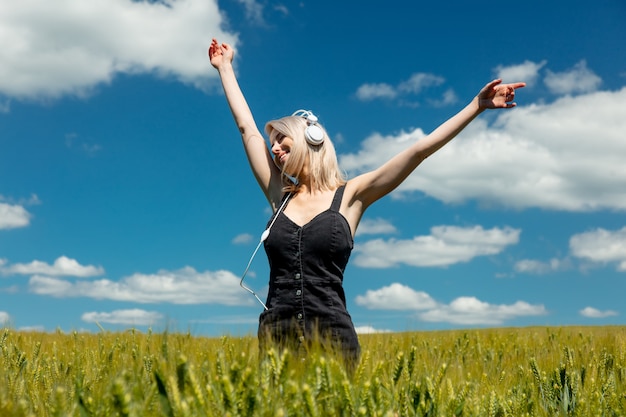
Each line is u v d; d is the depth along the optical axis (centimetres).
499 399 279
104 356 379
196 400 199
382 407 222
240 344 291
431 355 532
